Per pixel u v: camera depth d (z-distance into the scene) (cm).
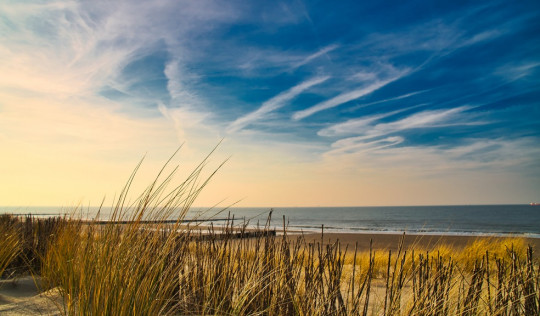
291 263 239
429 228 3341
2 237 355
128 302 169
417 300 210
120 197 196
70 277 198
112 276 173
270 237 266
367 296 205
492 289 256
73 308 180
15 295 255
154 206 199
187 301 237
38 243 381
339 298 207
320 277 219
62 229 362
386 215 8200
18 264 355
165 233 239
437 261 250
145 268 189
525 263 232
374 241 1380
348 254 704
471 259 500
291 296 216
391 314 205
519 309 216
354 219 6253
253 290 232
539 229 3014
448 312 217
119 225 193
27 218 450
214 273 255
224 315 223
